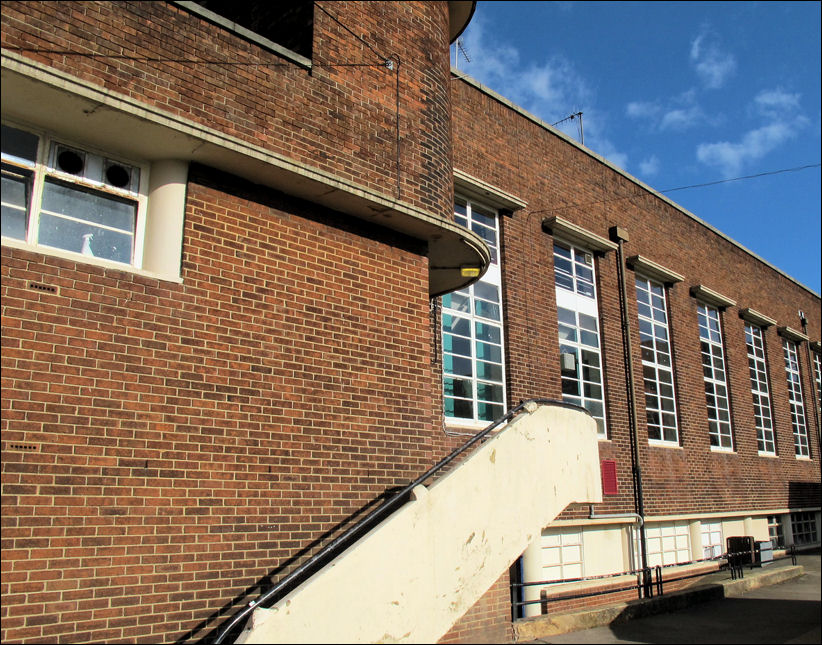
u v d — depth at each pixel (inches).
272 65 286.0
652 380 645.9
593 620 416.5
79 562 208.2
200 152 256.1
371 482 283.6
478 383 466.9
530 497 298.2
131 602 215.5
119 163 255.3
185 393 240.5
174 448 233.9
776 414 861.2
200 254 256.2
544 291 531.8
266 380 261.7
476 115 513.3
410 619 235.8
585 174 608.1
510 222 520.1
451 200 349.7
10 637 193.3
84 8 237.8
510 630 374.3
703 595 506.3
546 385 509.0
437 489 259.1
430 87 348.8
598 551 521.3
